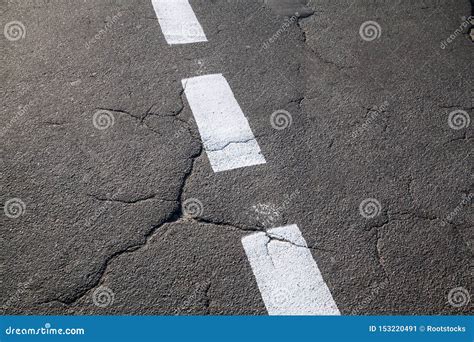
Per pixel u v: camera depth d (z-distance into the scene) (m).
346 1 6.66
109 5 6.21
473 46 6.05
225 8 6.36
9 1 6.14
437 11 6.58
